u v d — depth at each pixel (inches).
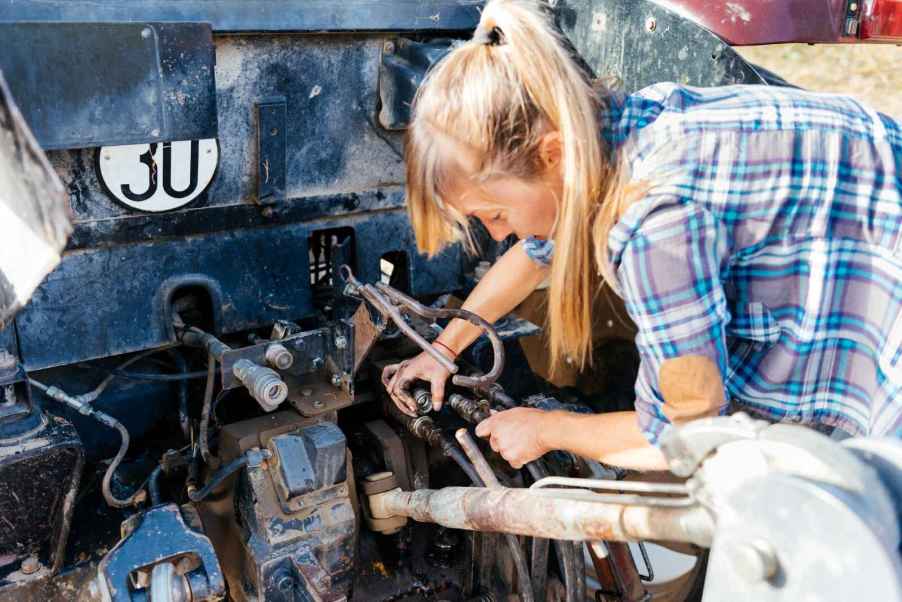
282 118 66.4
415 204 45.2
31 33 50.1
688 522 33.3
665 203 40.0
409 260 77.2
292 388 65.8
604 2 70.8
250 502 59.2
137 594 52.6
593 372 78.7
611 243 40.8
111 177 61.2
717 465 30.6
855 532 26.5
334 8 64.5
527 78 39.6
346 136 70.7
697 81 66.0
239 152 66.3
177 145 62.8
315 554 59.7
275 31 62.4
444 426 71.0
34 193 33.6
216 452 66.4
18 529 55.7
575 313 45.4
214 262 67.6
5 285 39.8
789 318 44.8
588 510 39.1
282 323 65.8
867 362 45.6
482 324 58.6
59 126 52.4
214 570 53.2
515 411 54.1
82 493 66.2
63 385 68.5
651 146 42.0
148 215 63.9
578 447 49.8
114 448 71.4
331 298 73.7
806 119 42.8
